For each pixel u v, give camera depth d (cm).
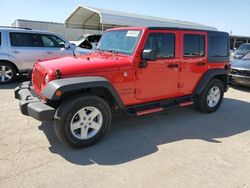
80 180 287
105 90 379
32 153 344
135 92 413
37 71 399
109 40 471
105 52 455
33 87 426
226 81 578
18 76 912
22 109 355
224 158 350
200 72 514
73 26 2000
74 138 352
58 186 275
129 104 416
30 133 407
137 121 486
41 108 331
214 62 539
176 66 461
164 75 446
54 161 326
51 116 334
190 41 478
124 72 390
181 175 303
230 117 538
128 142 391
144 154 354
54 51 870
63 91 323
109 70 374
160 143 392
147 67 415
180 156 351
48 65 376
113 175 299
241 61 882
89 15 1812
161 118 511
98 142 385
